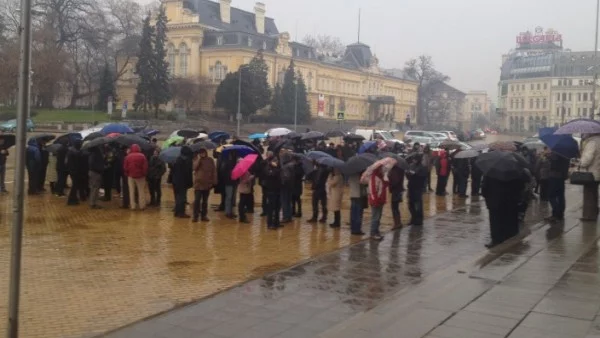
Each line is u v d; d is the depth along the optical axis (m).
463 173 21.52
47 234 12.86
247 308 7.83
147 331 6.91
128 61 77.75
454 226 15.05
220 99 74.75
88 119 67.56
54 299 8.26
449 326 6.11
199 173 14.73
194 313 7.60
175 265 10.34
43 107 75.50
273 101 80.50
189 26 84.06
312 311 7.72
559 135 13.77
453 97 151.25
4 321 7.25
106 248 11.62
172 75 82.25
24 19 4.51
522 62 133.62
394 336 5.86
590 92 118.25
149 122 66.12
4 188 18.72
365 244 12.49
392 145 28.38
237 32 82.62
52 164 19.62
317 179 15.15
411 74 125.88
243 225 14.59
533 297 7.13
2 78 59.34
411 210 15.13
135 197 16.88
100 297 8.39
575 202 19.27
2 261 10.34
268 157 14.50
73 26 70.38
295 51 93.62
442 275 8.50
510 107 134.88
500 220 12.17
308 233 13.73
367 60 112.38
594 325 6.08
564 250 10.05
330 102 100.00
